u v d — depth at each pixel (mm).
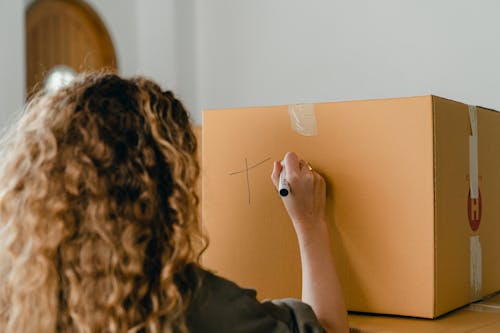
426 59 2541
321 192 990
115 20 3592
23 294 755
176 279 772
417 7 2561
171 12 3547
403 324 959
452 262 1021
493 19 2338
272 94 3135
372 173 998
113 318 726
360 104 1005
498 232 1205
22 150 799
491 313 1045
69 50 3398
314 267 941
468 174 1081
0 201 795
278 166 1015
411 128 970
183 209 777
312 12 2941
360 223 1009
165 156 781
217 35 3369
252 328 794
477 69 2391
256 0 3180
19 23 2916
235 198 1097
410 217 974
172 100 853
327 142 1028
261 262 1074
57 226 738
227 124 1103
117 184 755
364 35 2748
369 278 1008
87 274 733
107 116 781
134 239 740
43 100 841
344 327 903
